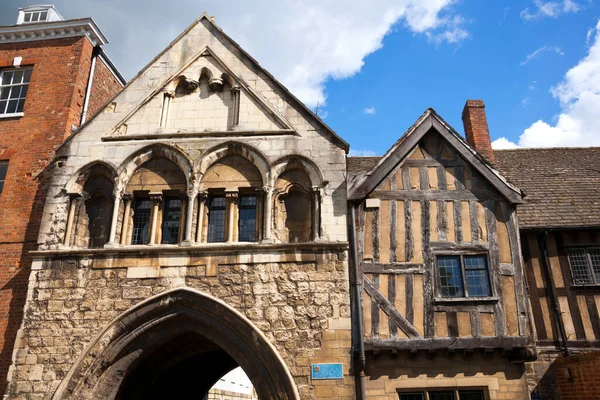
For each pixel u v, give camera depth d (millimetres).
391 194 10781
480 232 10562
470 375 9633
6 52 13852
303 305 9727
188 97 11914
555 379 10789
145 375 10938
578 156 15625
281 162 10930
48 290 10062
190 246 10211
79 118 13211
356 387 9430
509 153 15992
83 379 9391
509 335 9703
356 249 10258
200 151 11070
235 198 10859
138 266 10180
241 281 9953
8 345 10531
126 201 10922
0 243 11461
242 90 11742
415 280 10133
